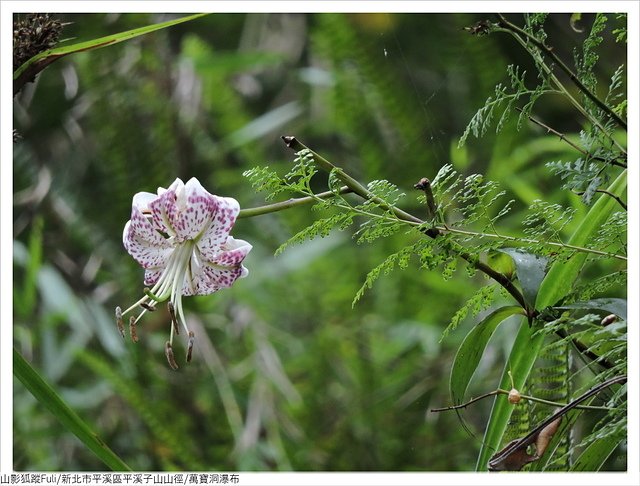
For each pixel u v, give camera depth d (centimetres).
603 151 138
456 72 230
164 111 229
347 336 227
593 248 142
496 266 144
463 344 143
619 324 136
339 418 221
